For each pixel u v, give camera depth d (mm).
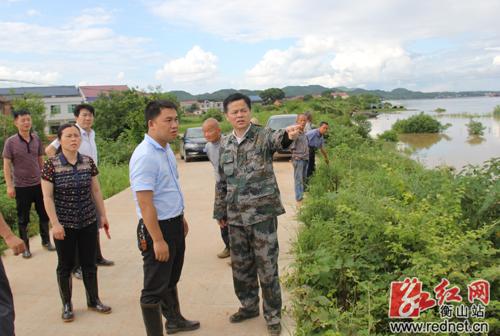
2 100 40094
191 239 6523
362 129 24688
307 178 9102
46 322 4066
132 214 8273
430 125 36812
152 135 3354
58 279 4051
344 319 3562
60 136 4031
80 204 4023
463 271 3770
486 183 5352
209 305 4320
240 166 3602
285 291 4457
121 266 5477
